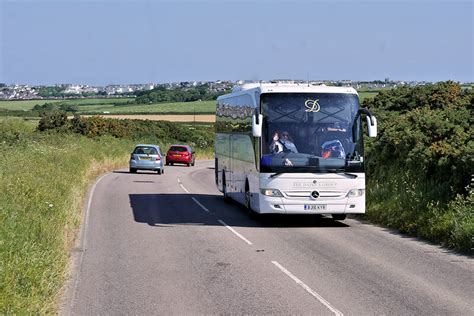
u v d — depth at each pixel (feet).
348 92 79.00
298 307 40.52
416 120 105.19
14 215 55.42
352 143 77.97
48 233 55.88
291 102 78.13
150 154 189.57
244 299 42.65
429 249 62.34
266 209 77.10
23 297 37.65
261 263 55.26
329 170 76.89
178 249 62.54
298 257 58.03
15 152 127.44
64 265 50.85
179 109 640.99
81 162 155.33
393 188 88.28
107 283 47.65
